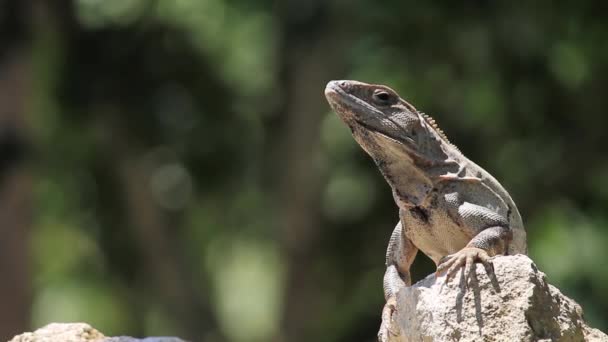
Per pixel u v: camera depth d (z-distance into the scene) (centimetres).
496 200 1149
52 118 3406
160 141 3419
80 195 3619
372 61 3269
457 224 1135
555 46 3031
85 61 3297
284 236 3506
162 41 3400
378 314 3353
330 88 1182
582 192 3094
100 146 3481
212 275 4047
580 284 2972
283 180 3503
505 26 2959
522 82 3044
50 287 3753
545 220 3067
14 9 3022
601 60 3083
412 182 1161
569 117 3095
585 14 2956
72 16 3262
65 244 3762
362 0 3067
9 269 3022
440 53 3059
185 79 3444
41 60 3328
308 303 3462
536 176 3083
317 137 3453
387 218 3391
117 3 3406
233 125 3594
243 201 3766
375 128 1166
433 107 3159
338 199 3478
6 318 3020
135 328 3775
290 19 3325
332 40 3309
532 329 1003
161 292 3681
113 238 3666
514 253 1157
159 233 3616
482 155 3095
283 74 3491
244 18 3541
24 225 3061
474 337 997
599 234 3066
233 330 4266
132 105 3341
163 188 3625
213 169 3597
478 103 3122
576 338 1029
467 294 1014
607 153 3078
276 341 3494
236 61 3653
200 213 3747
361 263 3444
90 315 3781
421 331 1029
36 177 3175
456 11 2950
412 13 2994
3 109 3031
